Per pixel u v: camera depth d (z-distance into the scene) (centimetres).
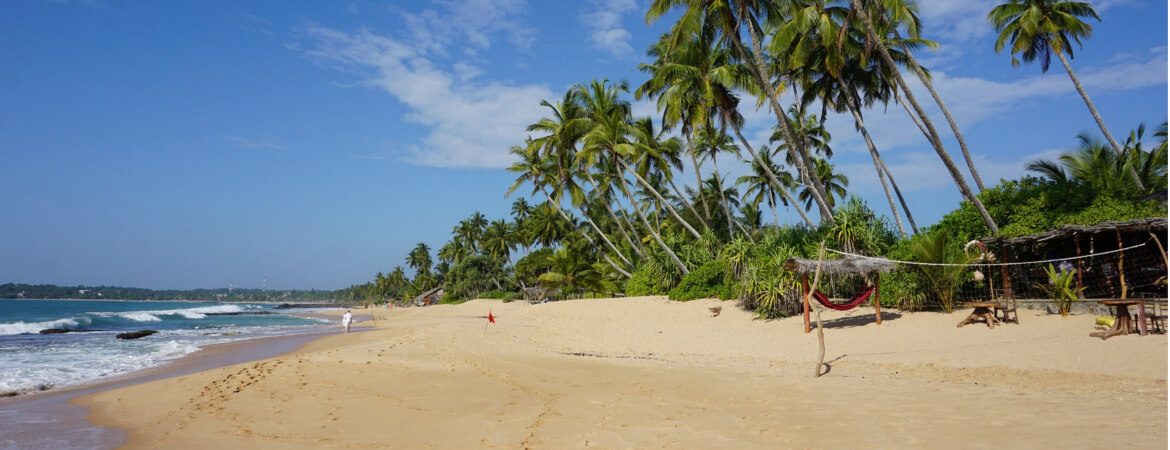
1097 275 1831
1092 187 2047
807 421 752
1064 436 616
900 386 992
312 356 1650
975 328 1555
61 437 821
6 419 941
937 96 2283
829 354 1456
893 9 2106
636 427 762
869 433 679
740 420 774
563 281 4834
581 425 786
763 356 1515
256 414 930
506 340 2078
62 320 4731
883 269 1736
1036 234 1731
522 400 977
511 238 7869
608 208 4091
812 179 2727
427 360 1512
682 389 1021
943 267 1766
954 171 2103
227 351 2108
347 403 995
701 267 2908
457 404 964
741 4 2345
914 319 1769
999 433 646
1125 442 578
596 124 3581
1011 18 2797
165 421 900
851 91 2691
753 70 2466
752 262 2391
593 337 2153
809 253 2250
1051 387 933
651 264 3531
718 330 2048
